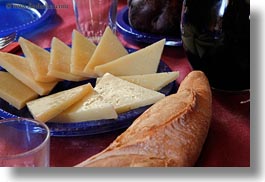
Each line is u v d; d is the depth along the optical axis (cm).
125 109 54
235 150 50
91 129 51
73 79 63
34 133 47
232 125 55
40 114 52
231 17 55
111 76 61
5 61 63
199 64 61
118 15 88
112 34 70
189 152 43
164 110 48
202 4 57
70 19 91
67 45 73
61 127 51
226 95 62
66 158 49
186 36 61
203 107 50
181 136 44
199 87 54
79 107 54
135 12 79
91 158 44
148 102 55
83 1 84
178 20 77
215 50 58
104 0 84
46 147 43
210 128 54
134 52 67
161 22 77
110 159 41
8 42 78
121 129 53
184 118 46
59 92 58
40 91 58
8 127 47
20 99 56
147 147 42
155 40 78
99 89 58
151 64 65
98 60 66
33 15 92
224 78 60
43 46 79
